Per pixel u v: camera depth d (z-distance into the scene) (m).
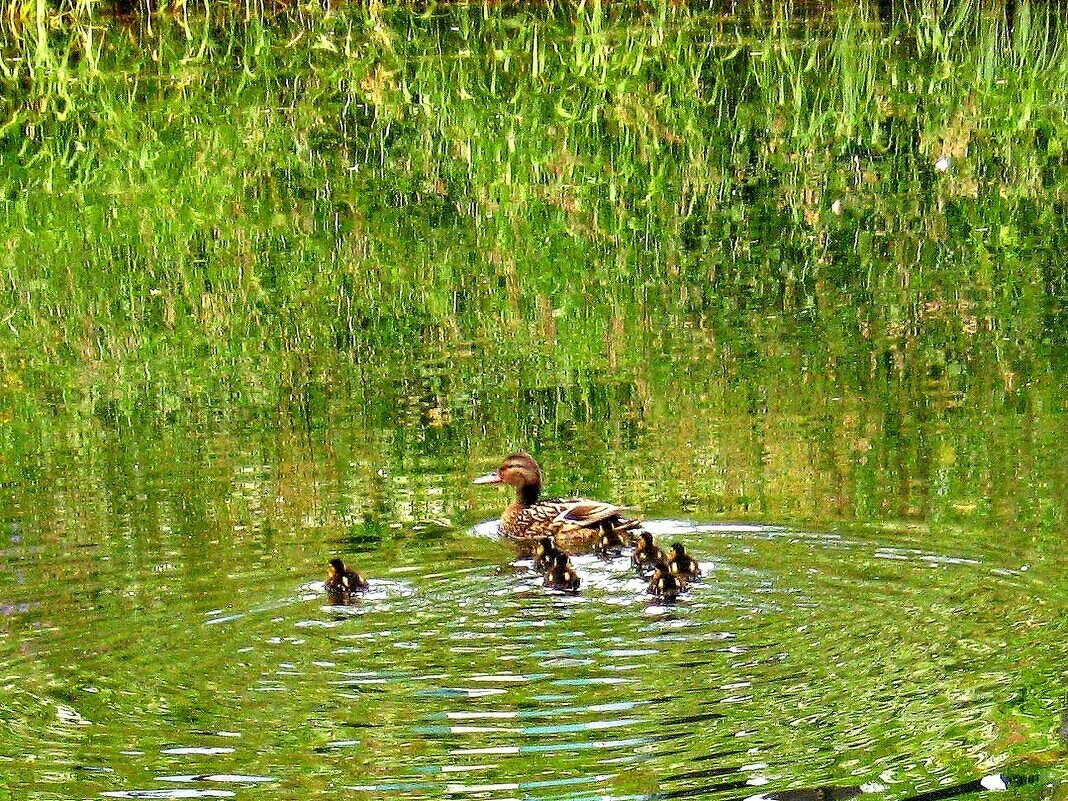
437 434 15.53
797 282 20.58
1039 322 18.53
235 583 11.77
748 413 15.77
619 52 31.72
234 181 25.84
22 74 31.02
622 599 11.36
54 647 10.58
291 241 22.89
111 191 25.31
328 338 18.94
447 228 23.42
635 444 15.04
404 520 13.26
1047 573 11.55
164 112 29.30
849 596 11.23
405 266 21.66
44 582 11.78
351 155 27.14
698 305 19.77
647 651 10.30
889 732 9.11
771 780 8.50
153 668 10.17
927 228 22.80
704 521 12.95
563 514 12.98
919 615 10.80
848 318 19.02
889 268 21.06
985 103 28.42
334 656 10.36
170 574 11.92
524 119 28.41
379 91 30.30
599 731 9.13
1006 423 15.07
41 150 27.31
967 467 13.91
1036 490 13.28
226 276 21.39
